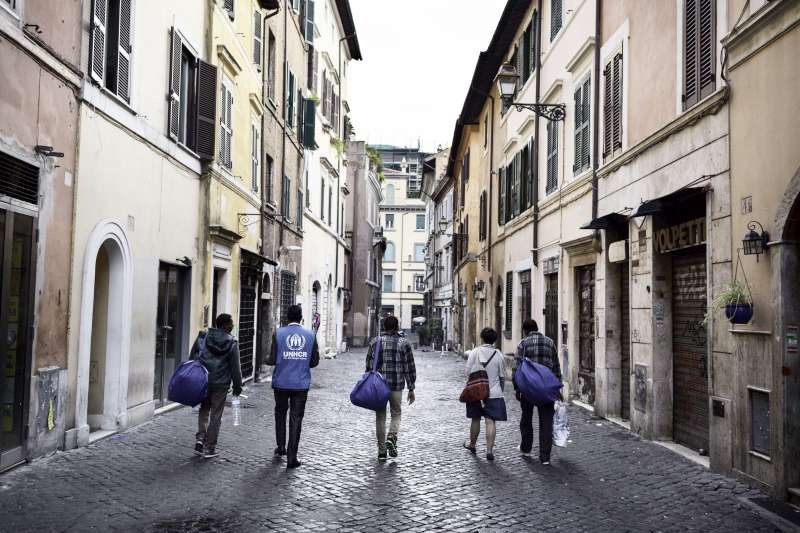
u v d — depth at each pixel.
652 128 10.49
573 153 14.94
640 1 11.10
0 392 7.09
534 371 8.68
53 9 8.02
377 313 54.47
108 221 9.61
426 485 7.38
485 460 8.78
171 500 6.52
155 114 11.59
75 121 8.64
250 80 17.80
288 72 23.14
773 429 6.98
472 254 32.06
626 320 12.15
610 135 12.43
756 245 7.26
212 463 8.14
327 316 33.62
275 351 8.36
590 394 13.85
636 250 10.91
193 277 13.70
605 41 12.87
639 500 6.89
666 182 9.85
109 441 9.29
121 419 10.12
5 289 7.12
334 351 34.34
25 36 7.36
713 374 8.28
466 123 32.34
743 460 7.59
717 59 8.41
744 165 7.68
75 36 8.59
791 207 6.74
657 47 10.36
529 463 8.62
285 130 22.45
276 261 21.47
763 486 7.16
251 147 18.06
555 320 16.38
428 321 52.66
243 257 17.16
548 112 15.66
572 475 7.97
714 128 8.40
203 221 14.09
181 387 8.18
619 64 12.04
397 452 9.10
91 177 9.11
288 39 23.08
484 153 28.97
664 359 10.16
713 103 8.32
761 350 7.28
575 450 9.48
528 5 19.97
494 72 25.31
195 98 13.59
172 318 12.97
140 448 8.89
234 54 16.14
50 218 8.04
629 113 11.57
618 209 11.92
